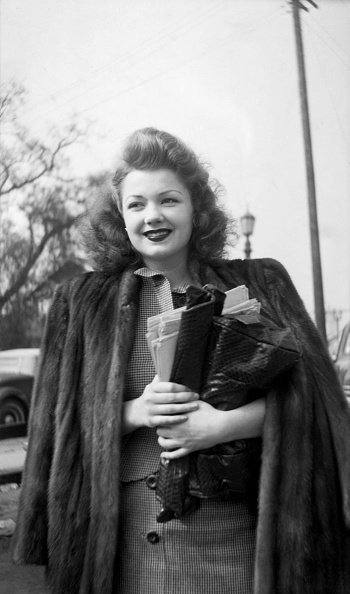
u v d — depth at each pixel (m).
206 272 1.35
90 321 1.34
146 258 1.35
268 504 1.15
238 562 1.19
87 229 1.42
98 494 1.21
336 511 1.19
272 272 1.37
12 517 2.66
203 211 1.34
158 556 1.20
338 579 1.17
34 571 2.53
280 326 1.28
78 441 1.28
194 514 1.19
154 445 1.24
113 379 1.24
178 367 1.13
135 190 1.26
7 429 3.07
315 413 1.22
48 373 1.37
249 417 1.16
